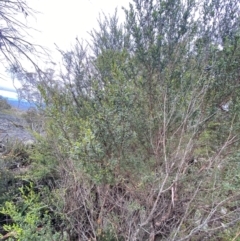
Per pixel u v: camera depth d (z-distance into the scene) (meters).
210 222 1.45
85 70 2.60
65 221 1.86
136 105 1.98
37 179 2.52
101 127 1.66
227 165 1.70
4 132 4.76
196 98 1.79
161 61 2.24
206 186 1.64
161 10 2.31
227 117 2.03
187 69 2.22
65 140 1.76
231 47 1.99
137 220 1.65
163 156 1.78
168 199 1.64
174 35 2.34
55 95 2.23
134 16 2.39
